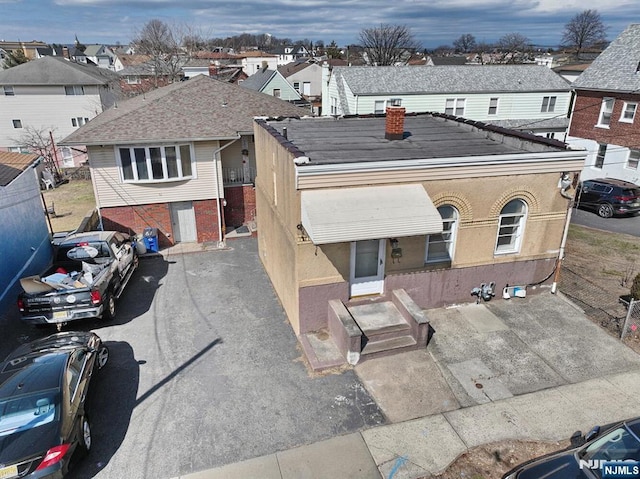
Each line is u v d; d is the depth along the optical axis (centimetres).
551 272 1437
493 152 1320
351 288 1272
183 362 1173
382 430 939
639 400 1009
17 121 4359
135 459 874
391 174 1159
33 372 874
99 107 4472
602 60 3053
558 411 981
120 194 1920
